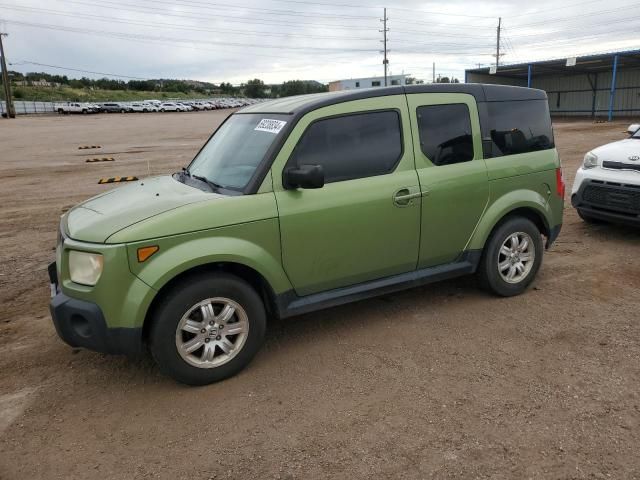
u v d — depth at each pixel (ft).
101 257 10.80
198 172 14.61
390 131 13.89
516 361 12.47
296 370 12.46
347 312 15.64
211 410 11.02
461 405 10.81
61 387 12.18
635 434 9.70
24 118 187.73
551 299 16.08
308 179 11.82
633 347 12.90
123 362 13.24
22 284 19.49
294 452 9.62
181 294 11.33
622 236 22.77
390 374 12.11
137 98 377.71
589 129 94.68
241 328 12.16
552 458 9.17
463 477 8.82
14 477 9.29
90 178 45.98
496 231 15.71
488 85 15.71
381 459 9.33
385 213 13.61
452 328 14.33
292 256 12.57
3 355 13.80
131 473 9.27
